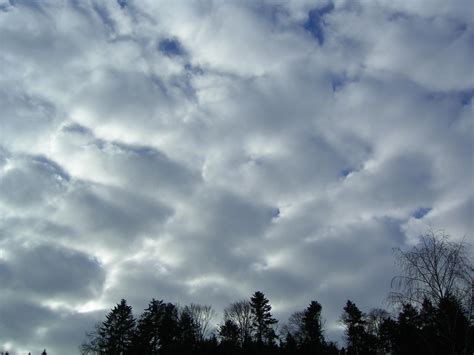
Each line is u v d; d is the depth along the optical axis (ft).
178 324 264.72
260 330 288.71
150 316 255.70
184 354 238.68
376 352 238.07
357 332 254.27
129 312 264.72
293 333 299.99
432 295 73.61
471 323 71.82
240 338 284.82
